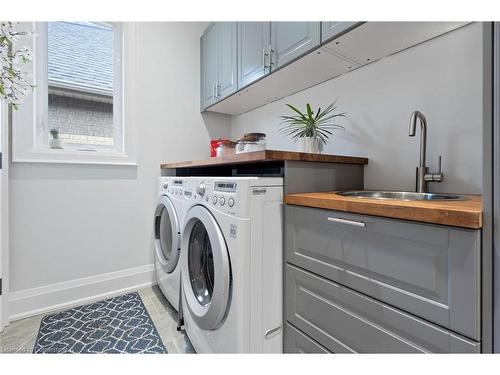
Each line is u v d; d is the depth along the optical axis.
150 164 2.13
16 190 1.62
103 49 2.02
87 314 1.64
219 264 0.98
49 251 1.73
